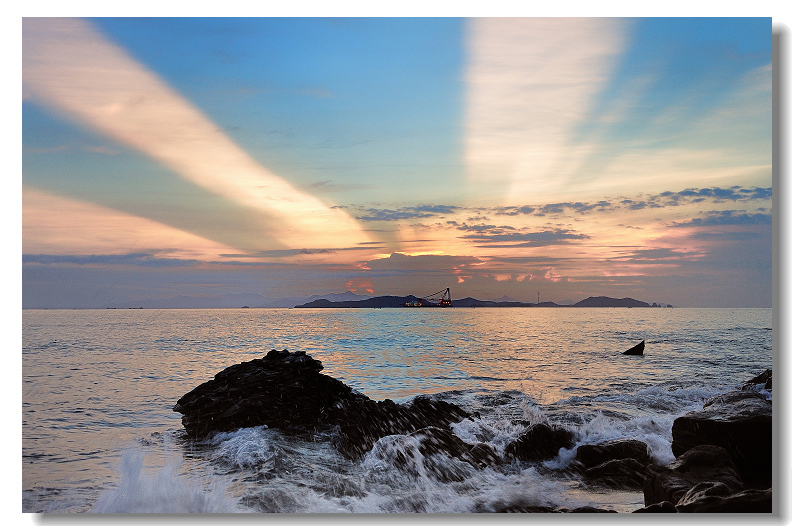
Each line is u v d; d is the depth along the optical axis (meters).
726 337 35.81
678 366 22.08
